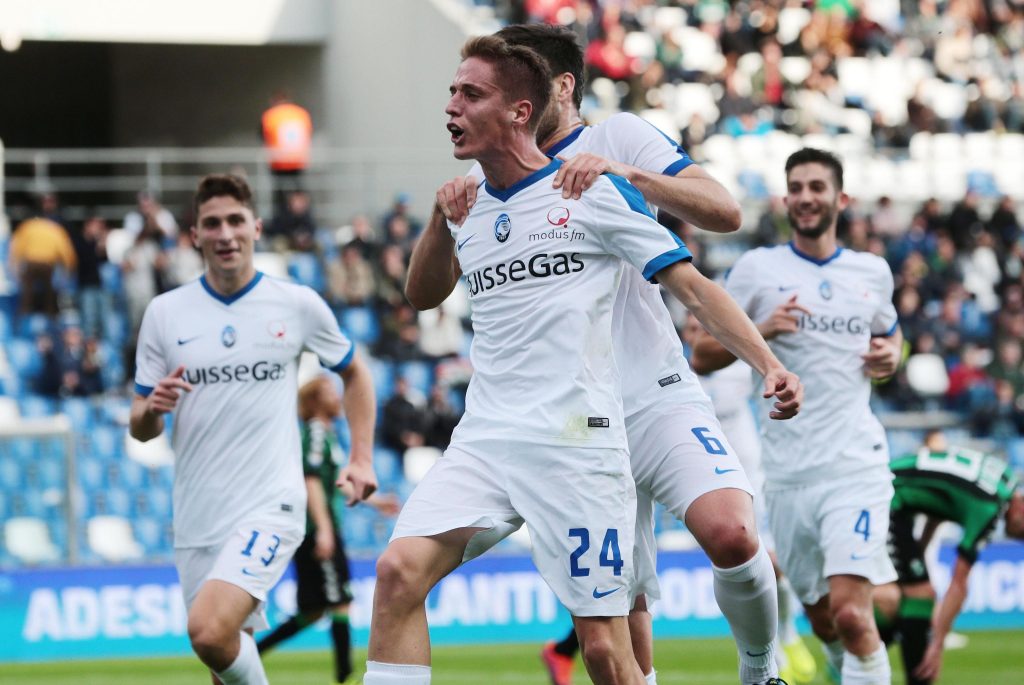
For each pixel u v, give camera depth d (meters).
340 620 13.38
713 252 30.97
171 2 32.81
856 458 10.15
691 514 7.46
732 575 7.39
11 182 36.50
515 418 7.00
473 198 7.24
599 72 33.97
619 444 7.00
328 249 30.56
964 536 11.48
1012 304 29.95
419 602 6.99
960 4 39.03
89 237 27.62
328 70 34.59
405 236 28.22
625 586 7.00
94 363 25.48
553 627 19.53
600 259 7.04
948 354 28.27
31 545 19.25
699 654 17.44
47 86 38.91
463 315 28.98
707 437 7.64
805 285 10.44
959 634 19.58
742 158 33.66
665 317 7.99
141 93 38.03
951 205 34.00
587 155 7.09
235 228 9.55
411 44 32.97
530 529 6.98
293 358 9.73
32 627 17.89
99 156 28.66
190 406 9.48
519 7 34.12
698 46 37.00
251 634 9.55
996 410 25.56
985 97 36.22
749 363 6.89
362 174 33.31
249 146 35.78
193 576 9.52
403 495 23.69
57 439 19.47
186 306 9.63
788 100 35.31
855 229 29.98
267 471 9.45
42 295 27.06
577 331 6.93
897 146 35.19
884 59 37.81
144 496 23.14
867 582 9.91
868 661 9.84
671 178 7.50
